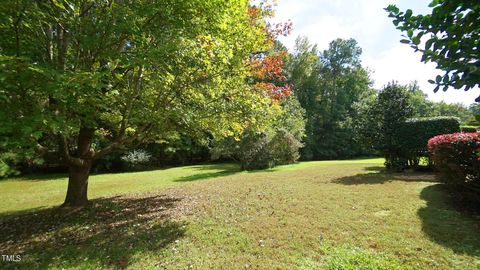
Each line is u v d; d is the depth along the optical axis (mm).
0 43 4215
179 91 5930
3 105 3861
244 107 6270
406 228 4246
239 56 6305
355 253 3486
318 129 30891
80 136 6570
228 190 8086
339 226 4480
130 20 4484
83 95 4246
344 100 34250
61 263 3705
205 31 5359
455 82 1387
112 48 5324
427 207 5266
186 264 3520
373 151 12211
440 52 1439
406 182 7922
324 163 18609
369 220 4688
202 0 4984
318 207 5609
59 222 5598
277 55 11688
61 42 5164
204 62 5254
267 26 10883
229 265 3451
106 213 6156
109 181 12773
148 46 4969
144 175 15094
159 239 4355
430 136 10188
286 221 4852
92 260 3742
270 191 7488
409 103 11133
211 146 18797
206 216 5469
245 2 6414
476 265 3127
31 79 3646
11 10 3707
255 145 15359
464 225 4277
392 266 3111
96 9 4723
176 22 4996
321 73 37219
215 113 6168
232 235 4363
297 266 3336
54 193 9914
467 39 1360
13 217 6367
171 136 7773
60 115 4266
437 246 3605
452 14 1375
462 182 5328
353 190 7039
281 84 28328
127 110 5852
